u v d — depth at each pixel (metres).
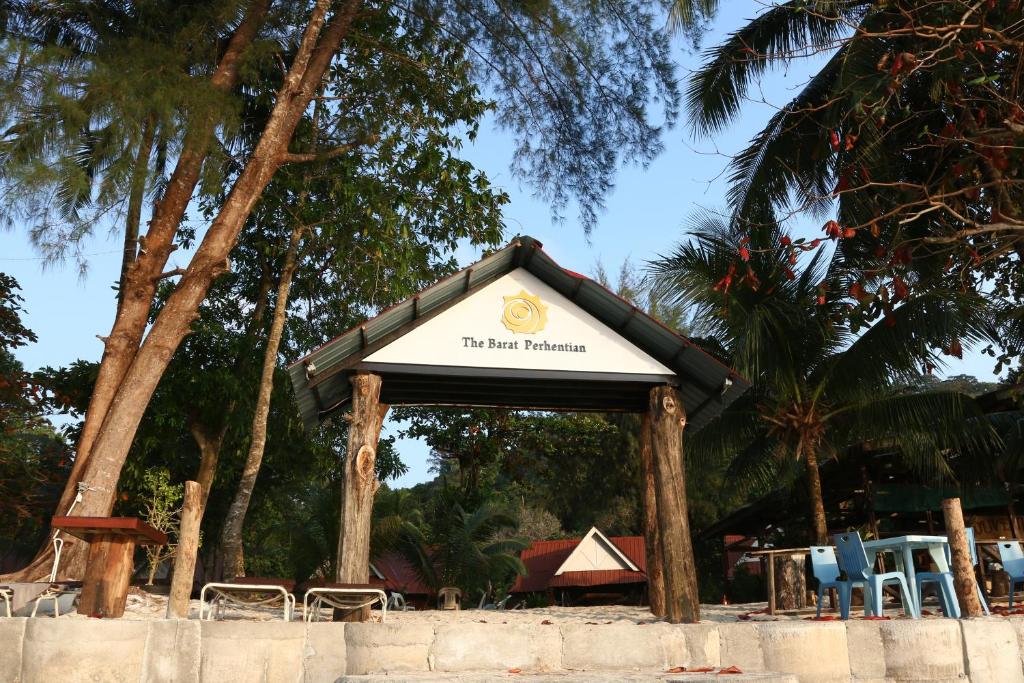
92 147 15.12
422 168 19.38
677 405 9.76
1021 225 9.66
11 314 21.25
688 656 6.98
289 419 22.27
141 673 6.54
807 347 17.11
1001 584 12.83
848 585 8.33
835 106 14.10
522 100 20.36
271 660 6.73
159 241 14.70
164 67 14.23
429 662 6.72
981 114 10.88
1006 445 17.06
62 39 16.78
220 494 26.53
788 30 16.45
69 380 21.17
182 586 7.61
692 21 16.14
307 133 19.34
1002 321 15.42
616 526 40.09
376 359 9.28
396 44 19.73
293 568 21.69
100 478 12.79
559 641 6.88
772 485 24.08
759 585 27.12
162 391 19.88
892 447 18.36
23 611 8.67
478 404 11.16
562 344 9.69
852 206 14.91
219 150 14.99
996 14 11.38
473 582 24.72
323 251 20.88
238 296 23.14
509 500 38.22
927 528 20.14
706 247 17.41
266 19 17.14
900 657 7.04
